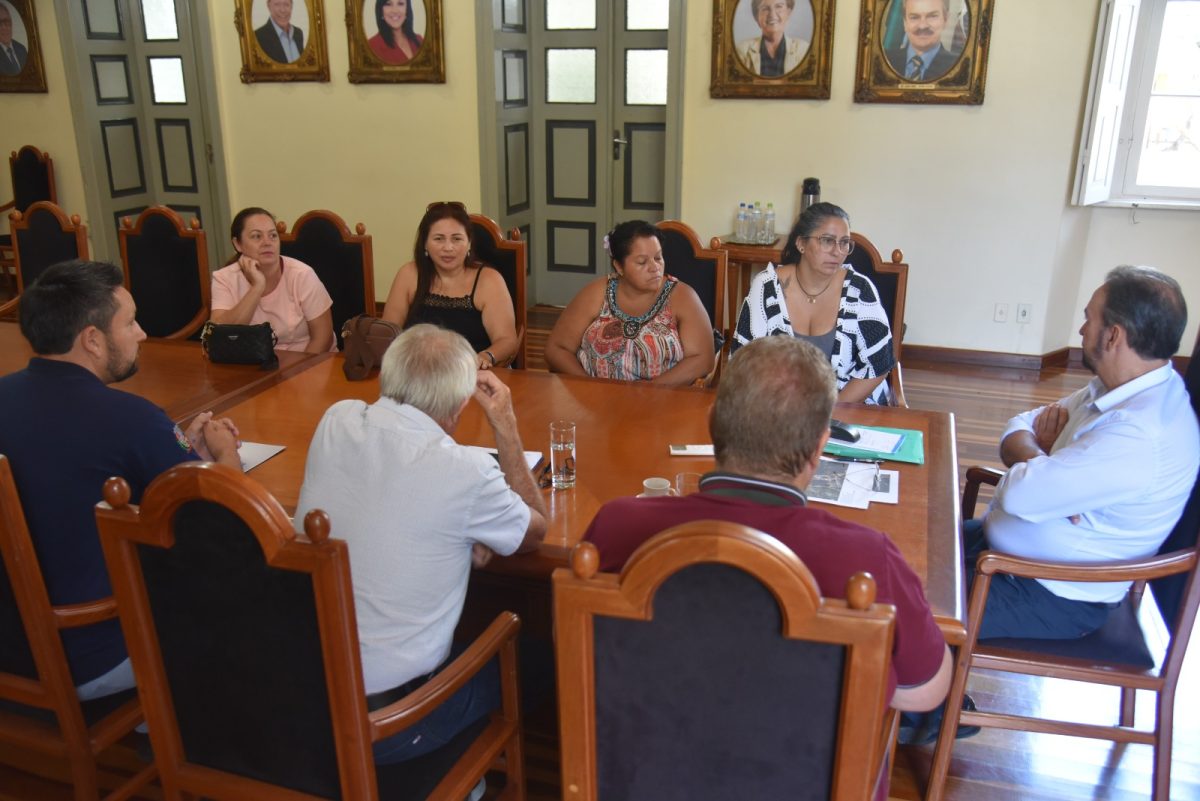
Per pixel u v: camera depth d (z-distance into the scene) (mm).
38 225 4055
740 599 1062
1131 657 1867
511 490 1633
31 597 1489
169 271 3771
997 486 2168
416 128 5500
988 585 1808
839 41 4688
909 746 2164
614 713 1177
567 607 1115
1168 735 1842
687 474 1979
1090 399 1987
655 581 1067
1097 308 1794
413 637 1502
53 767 2064
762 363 1205
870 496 1871
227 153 5922
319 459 1521
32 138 6188
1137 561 1757
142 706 1424
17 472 1567
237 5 5520
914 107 4691
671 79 4977
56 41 5883
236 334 2777
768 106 4879
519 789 1731
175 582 1308
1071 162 4586
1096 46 4316
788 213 5023
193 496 1220
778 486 1204
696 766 1181
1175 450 1740
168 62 5977
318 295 3414
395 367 1542
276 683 1325
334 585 1205
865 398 2791
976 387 4668
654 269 2787
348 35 5391
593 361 2910
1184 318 1746
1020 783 2059
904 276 2998
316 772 1368
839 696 1081
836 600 1038
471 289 3131
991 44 4512
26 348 2996
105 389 1658
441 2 5176
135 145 6266
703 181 5109
